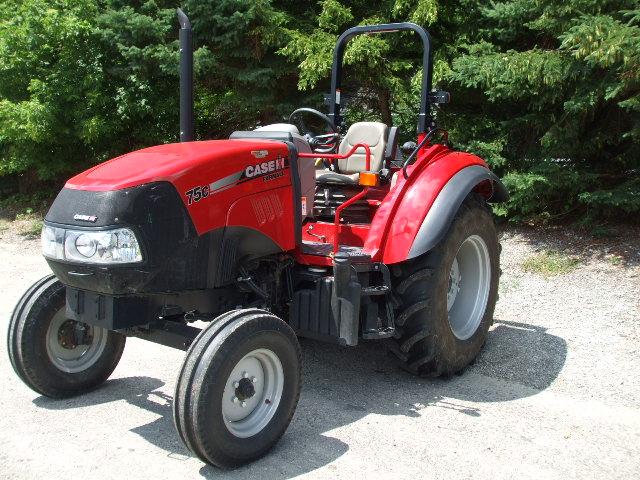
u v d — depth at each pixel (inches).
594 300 209.2
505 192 181.9
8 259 303.6
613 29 206.7
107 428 133.7
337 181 174.1
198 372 111.0
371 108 349.4
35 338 140.5
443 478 114.0
